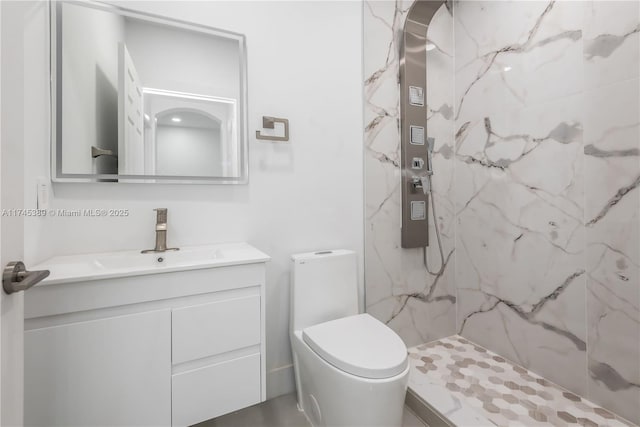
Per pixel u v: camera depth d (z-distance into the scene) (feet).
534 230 5.03
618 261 4.00
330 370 3.53
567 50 4.49
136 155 4.10
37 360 2.62
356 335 4.02
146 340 3.02
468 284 6.31
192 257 4.09
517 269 5.32
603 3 4.06
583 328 4.40
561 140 4.61
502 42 5.45
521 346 5.29
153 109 4.21
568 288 4.58
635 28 3.77
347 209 5.62
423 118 6.00
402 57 5.93
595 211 4.23
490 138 5.72
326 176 5.43
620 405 4.00
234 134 4.65
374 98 5.77
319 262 4.80
